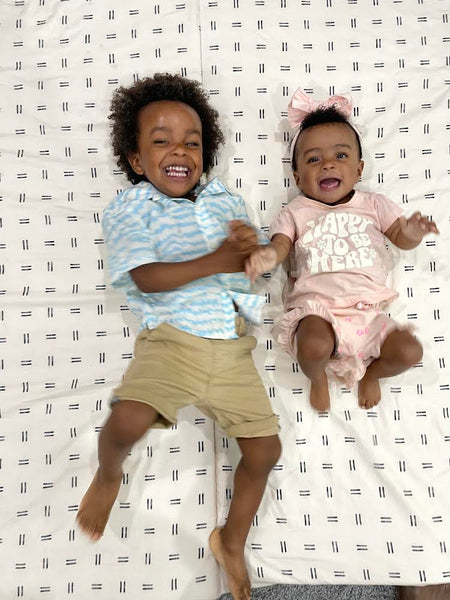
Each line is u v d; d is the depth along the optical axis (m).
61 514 1.10
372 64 1.30
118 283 1.07
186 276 0.97
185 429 1.14
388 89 1.29
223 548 1.06
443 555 1.09
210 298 1.04
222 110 1.27
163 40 1.30
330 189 1.14
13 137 1.26
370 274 1.12
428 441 1.14
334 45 1.30
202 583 1.08
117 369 1.17
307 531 1.11
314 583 1.09
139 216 1.05
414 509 1.11
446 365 1.17
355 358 1.11
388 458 1.13
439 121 1.27
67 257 1.21
